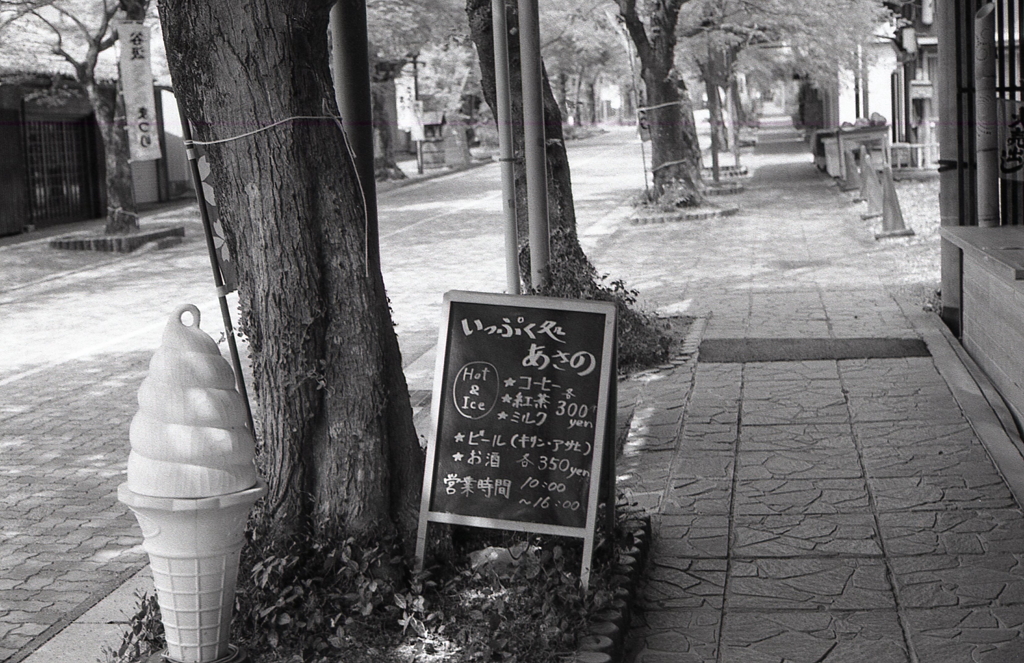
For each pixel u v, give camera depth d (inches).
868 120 1263.5
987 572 234.7
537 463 216.2
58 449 376.8
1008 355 347.9
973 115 453.7
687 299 575.2
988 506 270.4
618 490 296.0
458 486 217.6
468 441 218.2
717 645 211.9
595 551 226.4
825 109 1713.8
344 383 215.5
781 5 1004.6
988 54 421.7
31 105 1127.0
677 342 463.5
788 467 306.5
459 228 986.1
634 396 388.8
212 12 205.2
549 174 442.3
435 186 1475.1
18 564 278.2
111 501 325.1
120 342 553.9
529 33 356.5
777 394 379.9
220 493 182.1
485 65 447.2
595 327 216.8
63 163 1187.9
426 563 219.1
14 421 413.1
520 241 443.2
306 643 198.7
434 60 1641.2
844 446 321.4
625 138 2635.3
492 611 201.8
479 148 2313.0
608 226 935.7
